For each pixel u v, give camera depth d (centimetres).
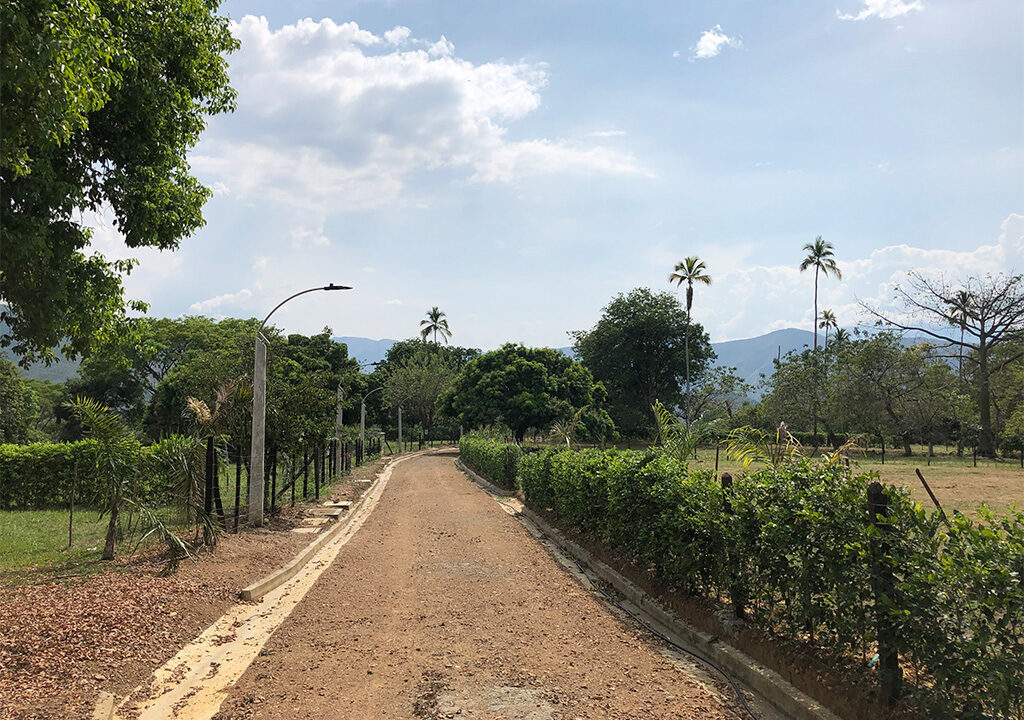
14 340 1012
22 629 600
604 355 6800
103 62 786
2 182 800
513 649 638
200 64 1131
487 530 1470
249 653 637
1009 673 345
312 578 1006
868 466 3338
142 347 1238
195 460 1080
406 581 961
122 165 1052
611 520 1004
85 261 1026
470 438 4034
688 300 5334
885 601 411
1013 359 4550
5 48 601
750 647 577
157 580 831
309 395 1766
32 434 4778
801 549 511
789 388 4769
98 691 508
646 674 566
